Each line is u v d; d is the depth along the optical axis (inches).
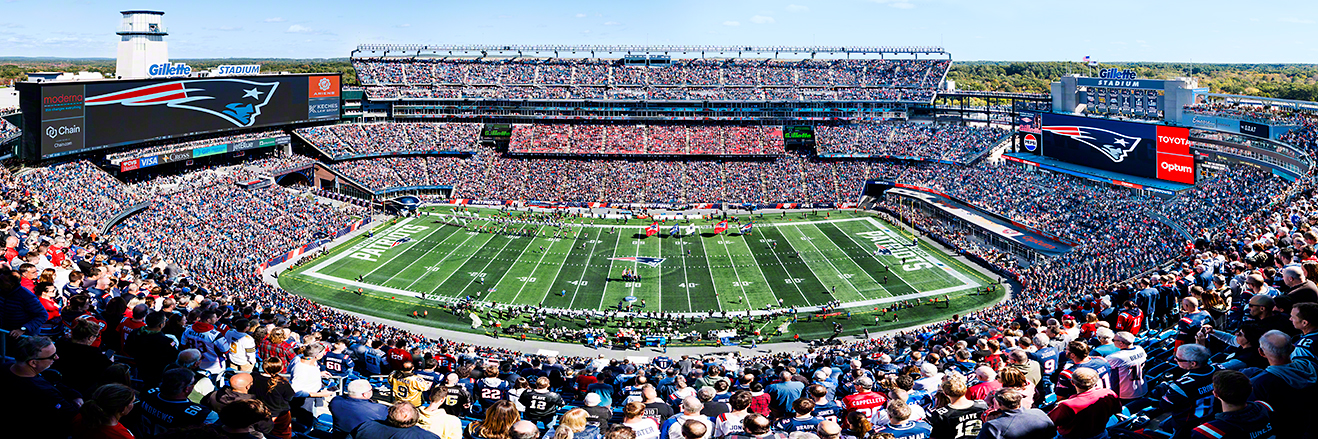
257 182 4471.0
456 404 713.0
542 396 744.3
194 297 1226.6
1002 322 2116.1
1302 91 7322.8
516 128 5713.6
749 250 3860.7
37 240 1218.0
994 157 5098.4
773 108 5851.4
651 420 570.9
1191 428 425.1
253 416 413.4
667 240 4065.0
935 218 4293.8
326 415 637.9
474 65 6136.8
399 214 4621.1
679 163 5413.4
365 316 2891.2
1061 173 4370.1
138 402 512.4
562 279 3390.7
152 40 4682.6
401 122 5654.5
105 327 754.2
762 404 752.3
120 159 3996.1
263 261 3348.9
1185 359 561.3
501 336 2728.8
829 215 4653.1
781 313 2967.5
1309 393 442.9
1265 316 612.1
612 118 5880.9
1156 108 4082.2
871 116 5846.5
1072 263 2974.9
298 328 1438.2
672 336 2726.4
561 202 4923.7
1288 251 914.1
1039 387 694.5
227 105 4643.2
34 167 3622.0
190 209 3715.6
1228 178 3430.1
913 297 3110.2
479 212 4717.0
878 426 660.7
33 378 446.6
